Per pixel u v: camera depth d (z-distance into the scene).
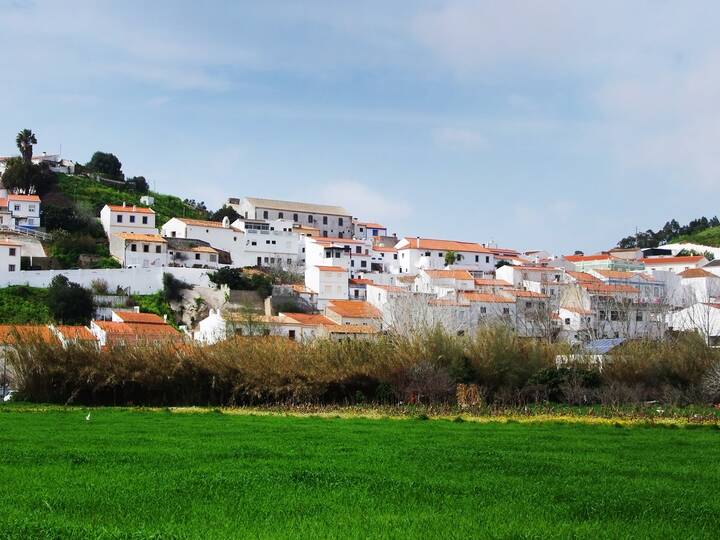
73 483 26.47
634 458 36.50
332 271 161.00
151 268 149.75
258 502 23.70
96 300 139.88
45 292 139.00
